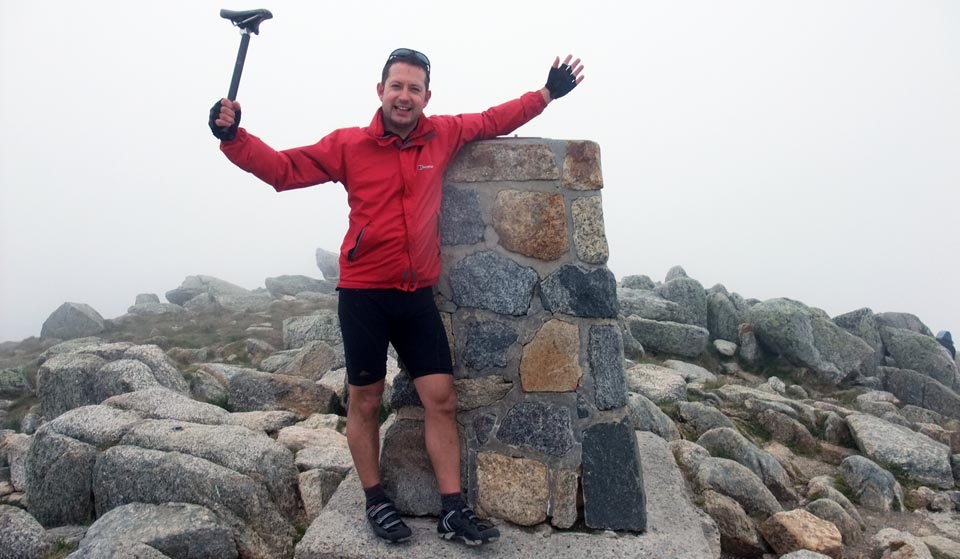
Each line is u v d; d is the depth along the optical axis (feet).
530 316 11.78
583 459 11.66
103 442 16.53
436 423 11.09
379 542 11.05
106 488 15.40
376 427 11.51
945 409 34.24
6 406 33.37
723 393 28.73
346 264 10.62
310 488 15.75
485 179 11.73
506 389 11.84
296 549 11.05
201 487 14.46
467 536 10.62
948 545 17.58
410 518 11.95
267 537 14.25
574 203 11.71
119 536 13.03
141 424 17.08
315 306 60.44
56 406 24.84
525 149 11.66
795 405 26.86
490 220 11.78
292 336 41.37
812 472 22.56
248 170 10.00
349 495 12.57
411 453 12.03
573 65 11.46
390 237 10.23
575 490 11.63
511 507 11.75
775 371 36.55
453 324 11.87
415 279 10.55
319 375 30.37
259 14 9.86
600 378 11.72
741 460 20.71
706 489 18.11
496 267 11.79
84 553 12.79
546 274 11.76
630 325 38.29
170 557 12.94
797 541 15.89
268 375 24.80
